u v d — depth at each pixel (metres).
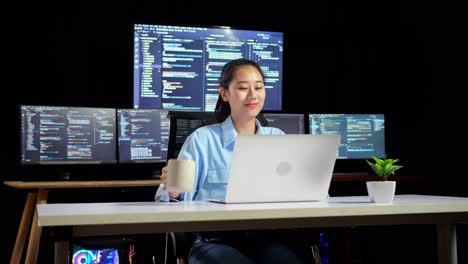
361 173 4.55
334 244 4.15
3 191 4.39
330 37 5.18
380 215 1.79
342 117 4.75
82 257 3.61
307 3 5.15
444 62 4.54
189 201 1.91
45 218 1.32
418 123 4.78
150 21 4.64
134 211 1.42
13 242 4.39
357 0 5.21
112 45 4.71
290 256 1.99
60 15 4.59
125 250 3.71
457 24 4.42
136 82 4.62
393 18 5.05
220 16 4.97
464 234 4.11
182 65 4.71
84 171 4.64
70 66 4.61
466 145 4.33
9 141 4.42
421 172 4.71
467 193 4.29
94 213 1.37
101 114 4.29
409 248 4.36
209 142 2.20
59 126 4.17
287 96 5.14
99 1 4.69
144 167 4.78
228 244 2.04
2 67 4.43
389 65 5.07
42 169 4.46
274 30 4.91
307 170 1.80
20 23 4.48
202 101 4.75
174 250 1.98
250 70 2.21
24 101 4.48
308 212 1.54
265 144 1.71
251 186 1.75
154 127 4.40
